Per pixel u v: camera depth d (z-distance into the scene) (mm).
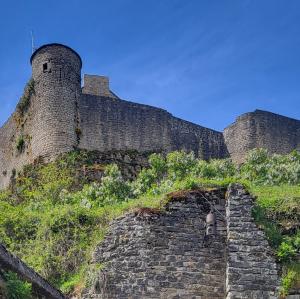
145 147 37344
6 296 11078
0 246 11594
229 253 15664
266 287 15195
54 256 18172
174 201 16984
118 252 16391
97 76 41688
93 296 15758
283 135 41812
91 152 35281
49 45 37000
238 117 41844
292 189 20047
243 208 16422
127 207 18953
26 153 36562
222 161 32031
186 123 40375
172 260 16141
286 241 16266
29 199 30344
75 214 19625
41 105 35875
